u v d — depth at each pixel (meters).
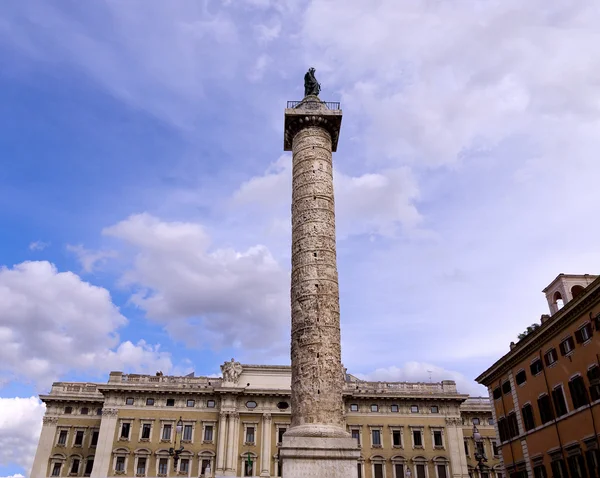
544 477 37.25
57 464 58.66
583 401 33.00
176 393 60.34
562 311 34.50
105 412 59.19
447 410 61.81
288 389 60.59
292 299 26.67
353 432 60.03
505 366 43.12
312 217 27.70
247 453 57.34
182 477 56.00
